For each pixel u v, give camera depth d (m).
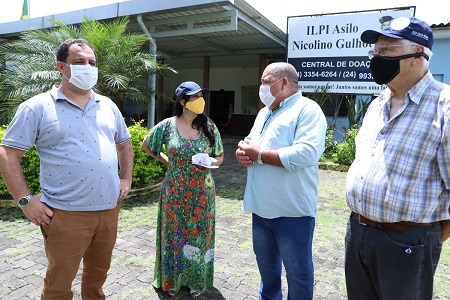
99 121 2.10
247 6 7.21
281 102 2.23
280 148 2.11
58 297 2.08
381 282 1.76
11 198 4.70
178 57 13.23
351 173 1.88
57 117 1.95
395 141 1.67
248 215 4.73
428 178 1.61
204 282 2.74
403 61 1.63
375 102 1.90
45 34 6.78
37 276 2.95
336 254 3.57
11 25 9.12
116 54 6.46
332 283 3.00
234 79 16.17
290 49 9.34
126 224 4.25
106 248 2.22
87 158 1.98
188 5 6.64
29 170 4.54
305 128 2.06
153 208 4.87
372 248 1.77
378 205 1.70
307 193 2.14
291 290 2.25
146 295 2.74
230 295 2.79
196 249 2.71
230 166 8.30
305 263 2.20
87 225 2.04
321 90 9.17
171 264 2.73
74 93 2.06
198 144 2.68
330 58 8.98
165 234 2.70
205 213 2.71
